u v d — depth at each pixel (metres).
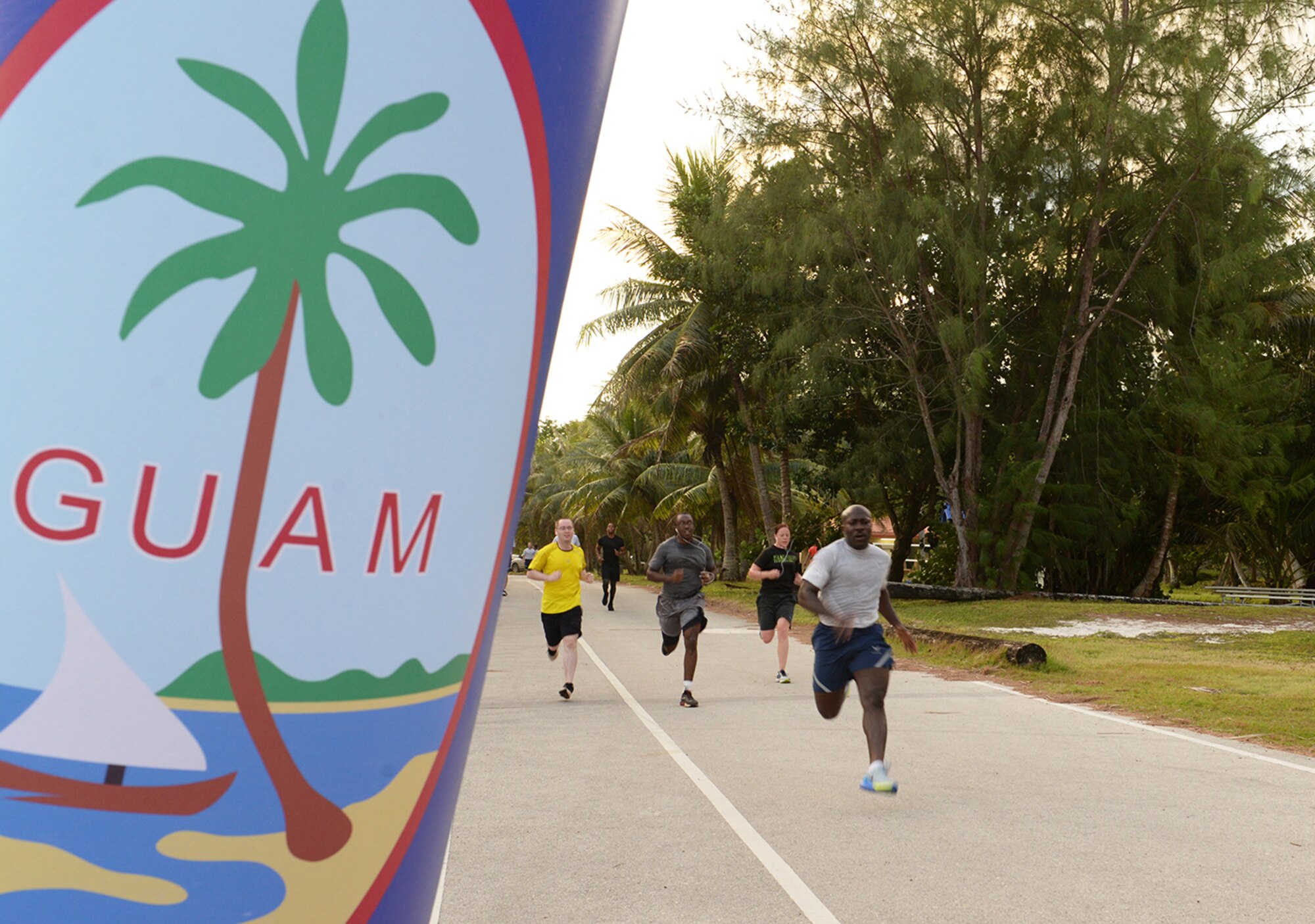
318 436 1.02
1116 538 25.69
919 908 4.07
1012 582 24.59
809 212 24.56
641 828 5.30
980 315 23.84
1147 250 23.64
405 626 1.08
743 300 28.30
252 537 0.99
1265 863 4.68
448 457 1.11
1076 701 9.97
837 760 7.04
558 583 9.94
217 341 0.98
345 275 1.03
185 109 0.97
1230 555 36.38
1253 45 20.89
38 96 0.96
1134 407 25.47
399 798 1.10
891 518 34.25
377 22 1.04
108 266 0.96
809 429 28.84
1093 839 5.07
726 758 7.08
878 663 6.14
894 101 23.89
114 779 0.96
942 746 7.55
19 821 0.95
